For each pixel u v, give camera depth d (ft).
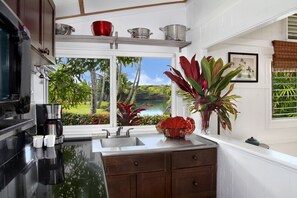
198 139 7.54
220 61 7.05
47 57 5.18
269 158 4.93
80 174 3.84
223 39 6.75
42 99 7.63
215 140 7.07
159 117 9.31
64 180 3.53
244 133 9.06
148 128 9.04
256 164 5.39
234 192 6.19
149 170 6.26
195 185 6.72
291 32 9.57
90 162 4.66
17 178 3.61
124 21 8.55
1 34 2.54
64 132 8.22
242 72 8.94
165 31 8.21
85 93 8.54
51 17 5.72
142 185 6.23
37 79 7.14
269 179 5.00
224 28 6.69
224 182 6.63
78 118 8.50
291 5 4.53
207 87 7.16
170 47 9.14
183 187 6.61
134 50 8.76
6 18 2.38
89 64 8.55
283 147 9.52
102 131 8.51
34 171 3.99
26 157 4.90
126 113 8.95
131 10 8.46
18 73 2.81
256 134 9.20
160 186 6.38
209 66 6.97
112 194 6.03
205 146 6.81
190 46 8.87
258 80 9.16
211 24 7.36
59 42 8.05
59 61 8.29
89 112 8.60
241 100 8.98
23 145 5.28
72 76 8.43
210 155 6.89
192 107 7.80
